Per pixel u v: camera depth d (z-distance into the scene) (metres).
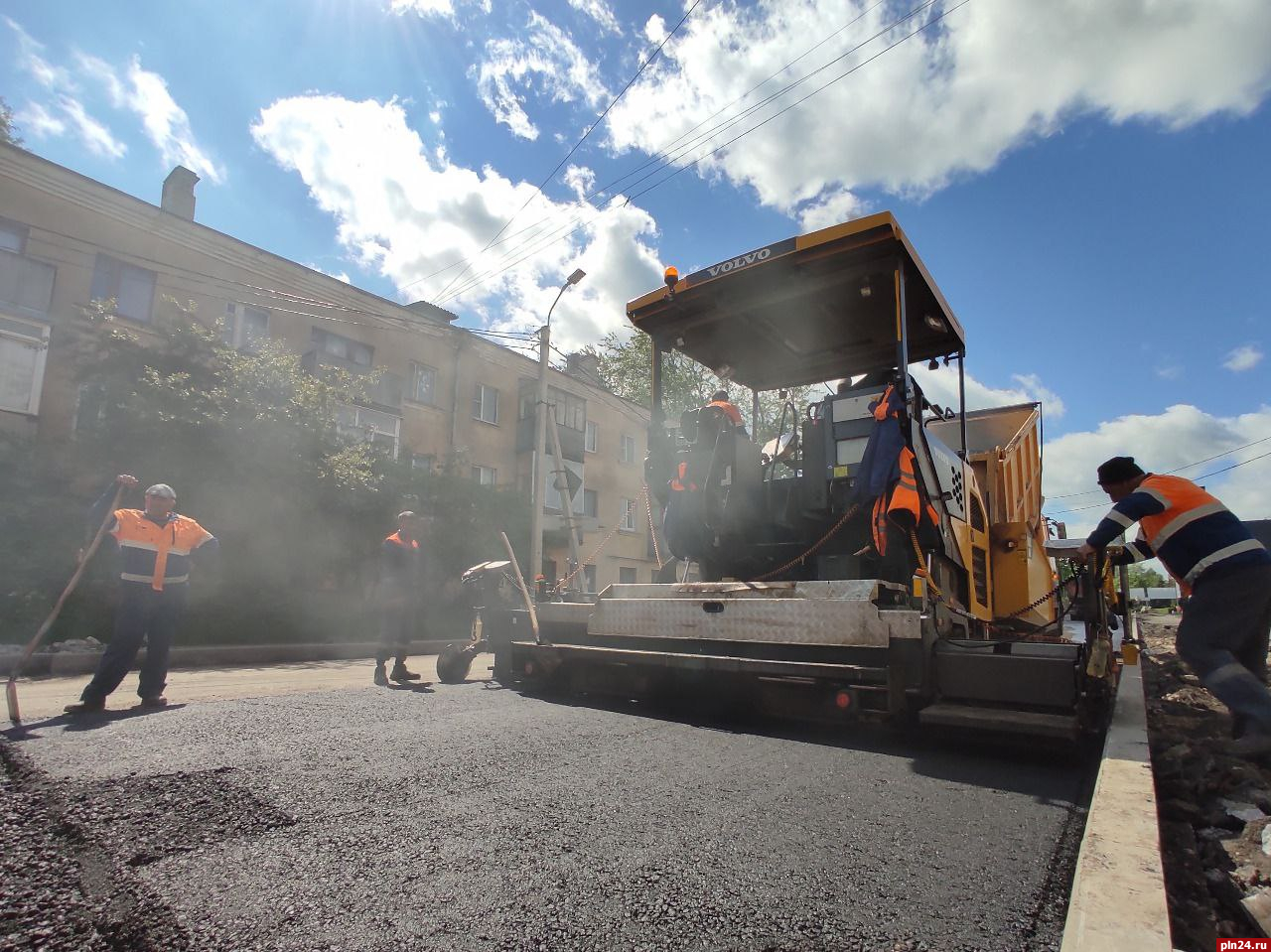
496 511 19.72
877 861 2.37
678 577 6.19
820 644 4.31
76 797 2.69
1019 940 1.87
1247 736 3.70
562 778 3.21
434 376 22.97
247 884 2.09
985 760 3.75
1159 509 4.10
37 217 15.33
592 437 28.11
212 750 3.47
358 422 19.98
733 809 2.85
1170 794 3.62
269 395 14.46
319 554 15.48
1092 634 4.44
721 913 1.98
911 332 6.26
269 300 18.97
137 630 4.81
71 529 11.79
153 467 12.66
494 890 2.09
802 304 5.74
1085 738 3.83
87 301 15.80
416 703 5.11
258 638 13.57
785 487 5.71
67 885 2.04
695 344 6.61
